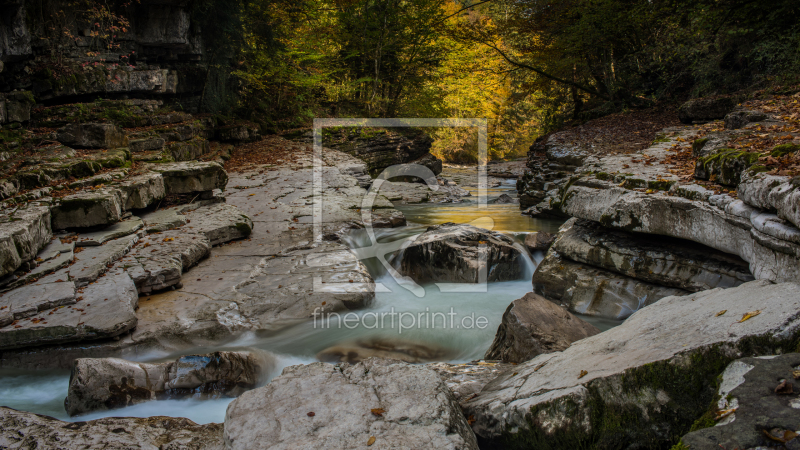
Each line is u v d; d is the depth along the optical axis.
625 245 5.50
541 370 3.07
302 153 17.38
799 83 10.08
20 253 5.14
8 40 9.46
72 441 2.86
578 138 13.54
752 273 4.09
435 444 2.22
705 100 11.48
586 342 3.30
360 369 3.00
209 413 3.74
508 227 10.49
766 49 11.79
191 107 17.00
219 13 17.20
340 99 23.34
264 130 20.31
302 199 10.78
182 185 8.86
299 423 2.41
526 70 23.83
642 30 17.88
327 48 23.22
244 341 4.99
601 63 19.55
